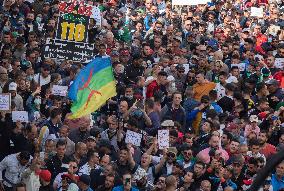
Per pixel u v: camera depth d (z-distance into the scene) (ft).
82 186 49.96
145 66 85.71
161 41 100.73
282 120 74.18
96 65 60.64
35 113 65.82
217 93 79.41
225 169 57.06
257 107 78.23
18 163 52.21
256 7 142.10
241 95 78.74
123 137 61.67
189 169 56.29
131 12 124.57
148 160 56.18
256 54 107.34
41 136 59.36
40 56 85.87
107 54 92.68
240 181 57.82
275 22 135.85
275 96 83.51
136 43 103.40
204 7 133.69
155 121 67.31
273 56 99.66
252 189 16.03
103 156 53.67
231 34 120.57
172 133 61.87
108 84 61.36
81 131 61.36
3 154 58.03
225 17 128.26
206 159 56.24
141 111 66.64
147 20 124.88
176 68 85.66
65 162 53.88
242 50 107.86
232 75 88.89
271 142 70.33
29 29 100.89
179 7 130.93
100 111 72.02
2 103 58.39
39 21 107.04
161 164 56.80
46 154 54.34
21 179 50.44
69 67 78.48
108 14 120.88
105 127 68.08
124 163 55.16
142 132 61.82
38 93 68.23
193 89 81.20
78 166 54.54
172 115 72.59
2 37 90.38
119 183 52.95
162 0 132.87
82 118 61.31
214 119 68.33
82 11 81.30
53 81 71.10
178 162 55.77
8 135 57.72
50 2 113.70
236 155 59.82
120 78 83.41
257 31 122.01
